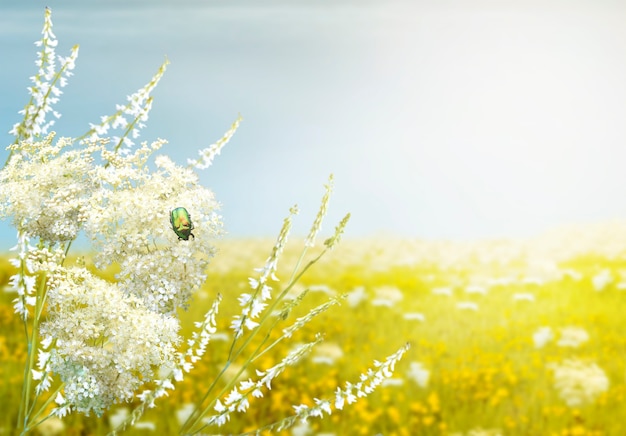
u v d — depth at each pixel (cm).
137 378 70
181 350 80
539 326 198
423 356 173
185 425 69
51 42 76
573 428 136
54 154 74
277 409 136
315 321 190
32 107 75
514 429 138
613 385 155
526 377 161
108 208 71
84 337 69
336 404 68
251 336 68
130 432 122
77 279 71
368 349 173
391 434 134
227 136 75
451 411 147
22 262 71
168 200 73
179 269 72
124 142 76
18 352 154
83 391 69
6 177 73
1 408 127
